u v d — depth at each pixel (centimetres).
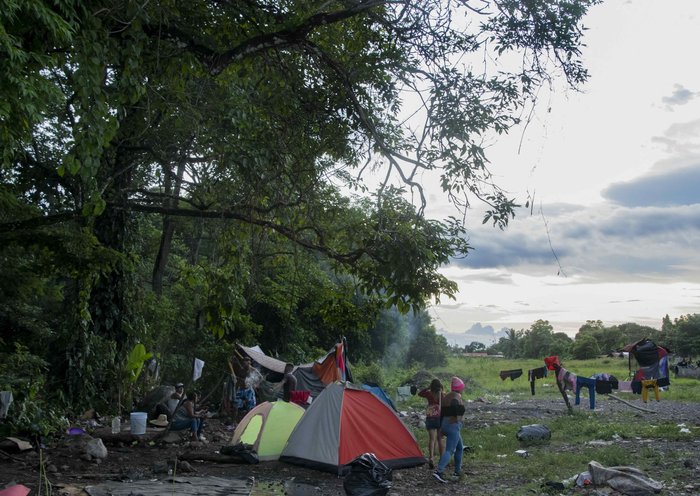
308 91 1256
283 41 1029
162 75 1062
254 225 1379
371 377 3450
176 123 1182
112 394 1794
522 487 1076
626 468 1070
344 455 1191
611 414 2145
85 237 1425
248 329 2580
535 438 1581
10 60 617
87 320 1742
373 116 1253
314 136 1317
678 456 1291
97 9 862
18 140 758
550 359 2230
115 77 1016
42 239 1395
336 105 1248
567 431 1738
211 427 1725
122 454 1291
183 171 1623
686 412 2189
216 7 1138
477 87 1101
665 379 2130
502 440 1597
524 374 4669
